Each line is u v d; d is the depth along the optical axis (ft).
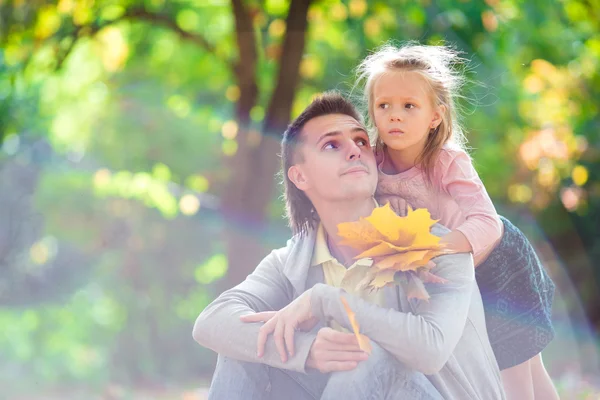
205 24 41.04
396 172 11.43
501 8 32.96
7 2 31.83
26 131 36.45
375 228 9.29
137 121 51.98
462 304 9.59
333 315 9.39
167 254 52.37
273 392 10.08
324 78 39.24
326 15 35.01
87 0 32.96
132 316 51.37
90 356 50.01
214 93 48.34
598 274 44.91
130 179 41.65
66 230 51.70
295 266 10.57
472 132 43.42
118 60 41.57
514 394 11.87
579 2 35.60
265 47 35.17
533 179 44.57
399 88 10.98
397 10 31.81
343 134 10.28
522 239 11.93
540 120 42.14
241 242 31.42
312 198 10.49
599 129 41.29
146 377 48.88
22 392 40.60
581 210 44.65
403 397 9.26
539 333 11.78
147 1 36.01
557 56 38.40
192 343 51.03
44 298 52.95
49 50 33.68
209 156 52.42
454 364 9.90
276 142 31.27
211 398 9.98
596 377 37.81
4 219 49.42
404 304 9.87
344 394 9.07
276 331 9.53
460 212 11.08
